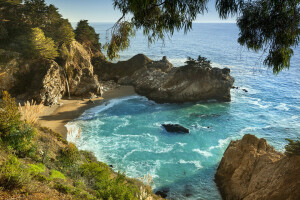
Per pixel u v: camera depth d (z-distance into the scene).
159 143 40.88
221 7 4.67
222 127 49.16
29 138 13.37
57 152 18.19
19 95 54.59
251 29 5.00
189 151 38.31
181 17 4.95
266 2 4.73
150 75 72.31
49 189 8.65
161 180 30.14
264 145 27.47
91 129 45.34
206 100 66.75
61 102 59.44
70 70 63.34
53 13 74.75
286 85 90.00
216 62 147.38
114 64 84.62
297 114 58.09
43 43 57.34
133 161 34.59
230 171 28.27
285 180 18.47
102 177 15.98
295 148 19.42
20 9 69.56
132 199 12.27
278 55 4.82
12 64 55.12
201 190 28.52
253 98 71.94
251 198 20.42
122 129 46.31
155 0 4.64
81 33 88.00
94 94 66.81
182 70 65.50
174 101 64.94
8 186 7.09
